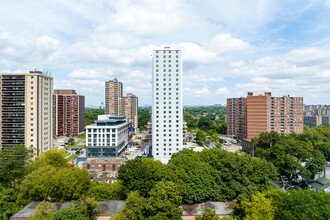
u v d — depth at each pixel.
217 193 52.03
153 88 115.00
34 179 53.94
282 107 154.12
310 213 35.47
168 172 55.59
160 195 42.06
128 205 41.12
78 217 36.75
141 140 183.25
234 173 55.06
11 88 106.19
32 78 106.69
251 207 39.38
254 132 142.75
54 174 57.19
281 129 154.50
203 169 54.88
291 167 70.00
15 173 61.00
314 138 113.44
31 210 45.88
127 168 54.72
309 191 40.16
